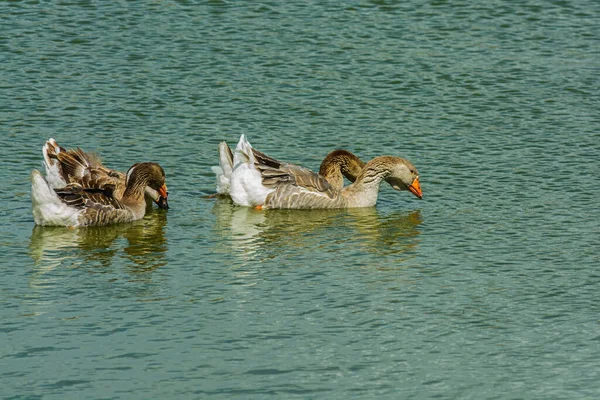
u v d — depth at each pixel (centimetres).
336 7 3150
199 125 2403
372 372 1328
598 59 2844
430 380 1312
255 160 2031
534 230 1877
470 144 2338
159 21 3019
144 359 1351
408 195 2131
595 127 2430
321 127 2417
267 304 1538
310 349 1391
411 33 2997
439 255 1759
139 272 1659
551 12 3141
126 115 2442
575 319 1497
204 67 2731
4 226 1859
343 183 2227
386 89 2641
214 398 1252
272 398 1255
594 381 1317
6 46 2803
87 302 1530
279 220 1970
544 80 2703
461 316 1501
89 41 2866
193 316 1489
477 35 2995
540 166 2214
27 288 1578
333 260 1734
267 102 2544
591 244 1802
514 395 1278
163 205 2006
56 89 2567
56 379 1292
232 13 3092
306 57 2816
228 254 1758
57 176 1975
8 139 2277
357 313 1509
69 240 1812
